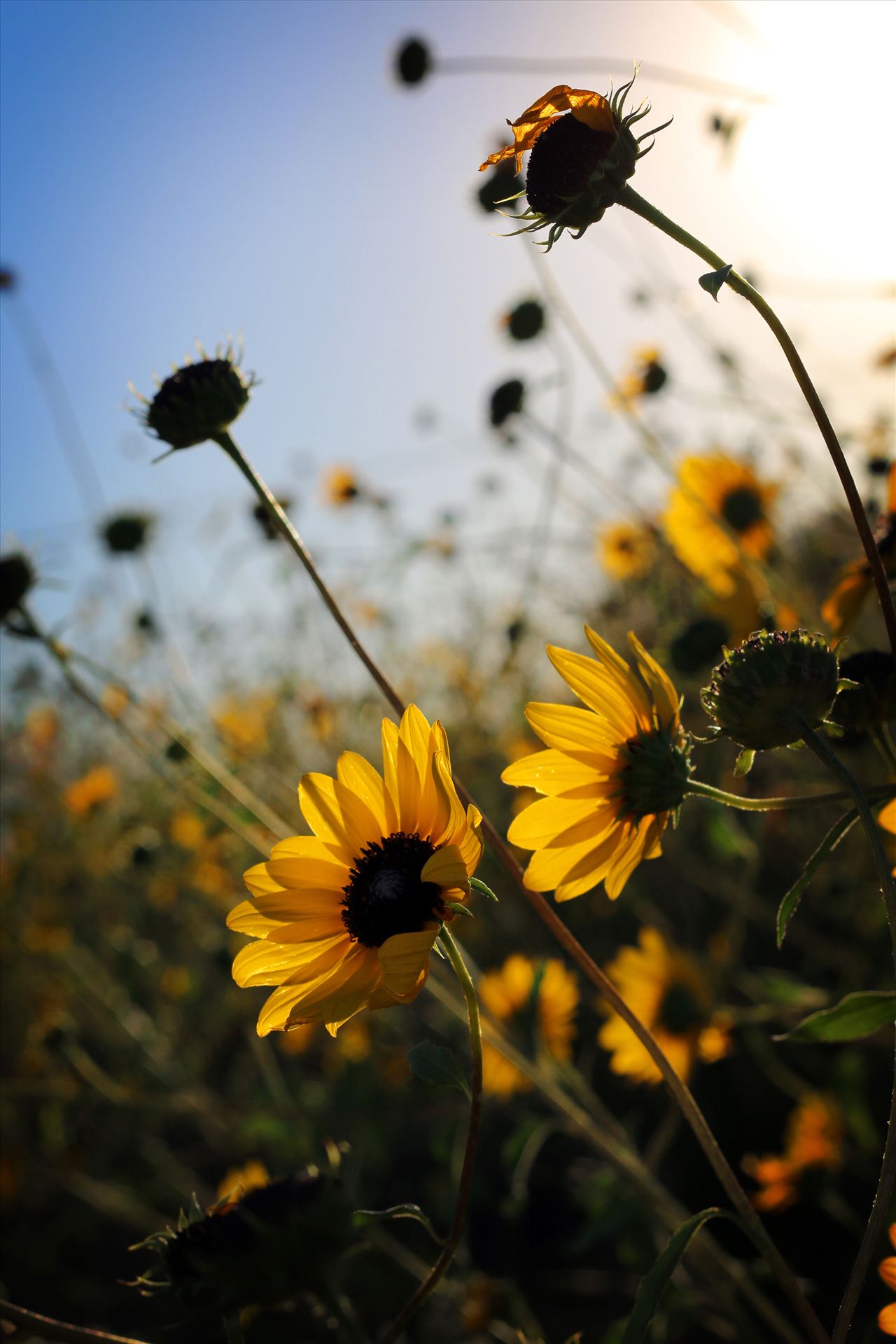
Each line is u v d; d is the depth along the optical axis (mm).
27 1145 954
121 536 950
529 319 819
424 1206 754
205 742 725
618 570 1014
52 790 1254
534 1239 725
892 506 385
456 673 1204
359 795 322
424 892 308
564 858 322
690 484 624
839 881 735
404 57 884
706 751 820
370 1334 664
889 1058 654
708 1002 594
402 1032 855
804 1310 286
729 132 567
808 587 737
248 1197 328
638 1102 742
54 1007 972
